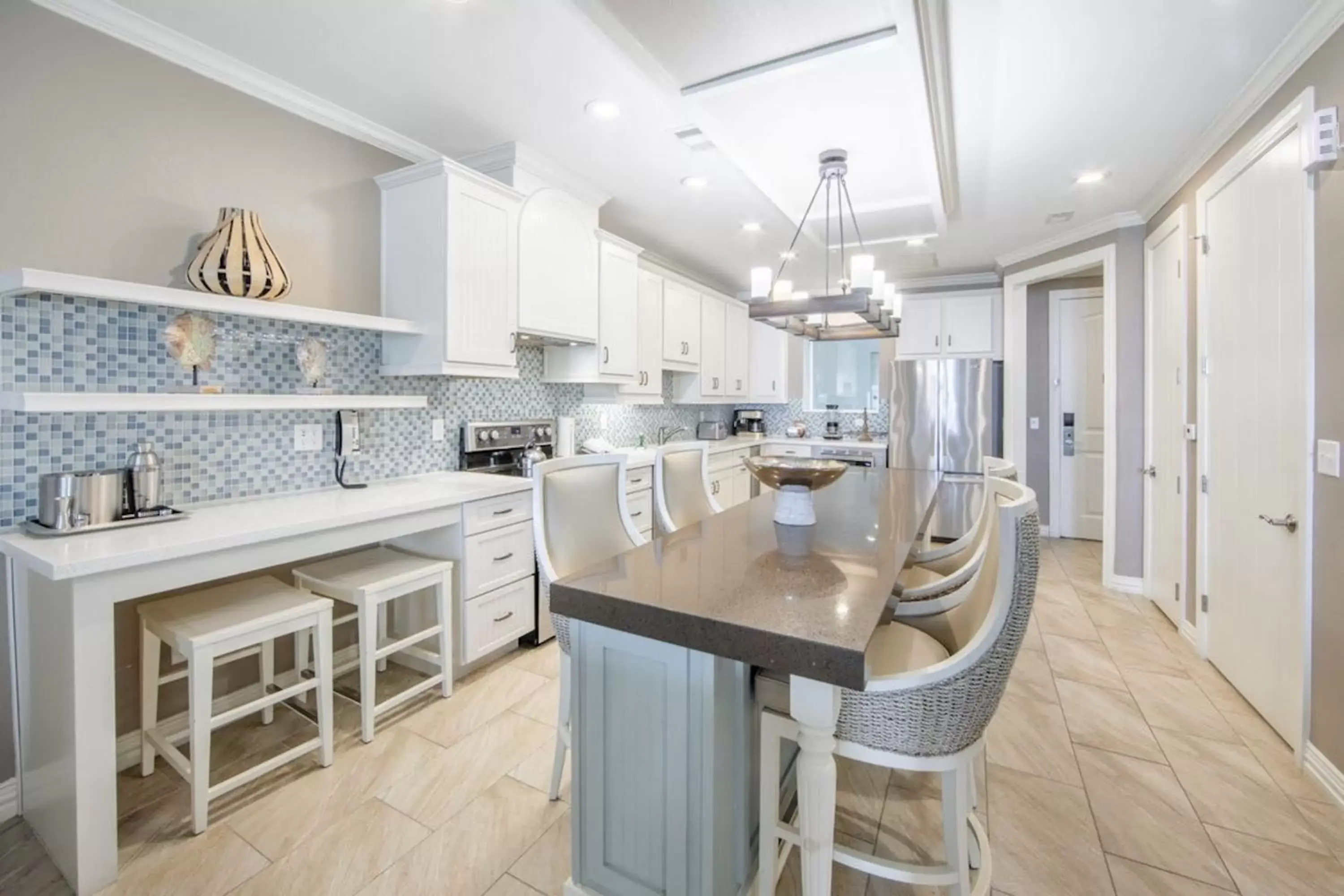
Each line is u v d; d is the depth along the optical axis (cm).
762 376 624
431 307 262
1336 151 178
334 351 260
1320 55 186
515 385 358
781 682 137
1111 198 340
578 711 139
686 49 190
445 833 172
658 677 127
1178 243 310
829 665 98
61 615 154
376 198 273
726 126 239
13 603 176
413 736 221
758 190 326
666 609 115
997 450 533
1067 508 542
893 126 239
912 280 559
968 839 162
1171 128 255
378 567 239
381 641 280
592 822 139
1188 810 180
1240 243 241
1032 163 291
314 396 227
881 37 182
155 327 204
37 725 168
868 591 127
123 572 156
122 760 201
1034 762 206
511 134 267
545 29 193
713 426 604
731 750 130
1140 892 150
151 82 199
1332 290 182
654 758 129
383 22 190
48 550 157
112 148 191
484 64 213
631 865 134
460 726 228
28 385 177
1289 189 203
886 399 564
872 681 122
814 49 189
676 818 127
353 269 264
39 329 179
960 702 121
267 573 240
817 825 117
